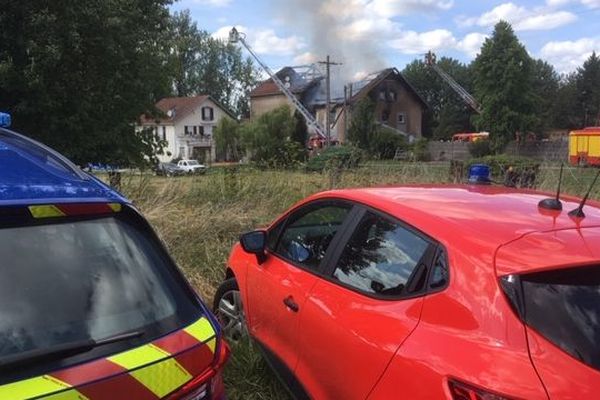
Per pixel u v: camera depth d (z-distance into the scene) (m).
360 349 2.80
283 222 4.33
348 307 3.07
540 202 3.15
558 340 2.21
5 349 1.86
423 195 3.41
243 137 64.44
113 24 20.02
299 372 3.46
